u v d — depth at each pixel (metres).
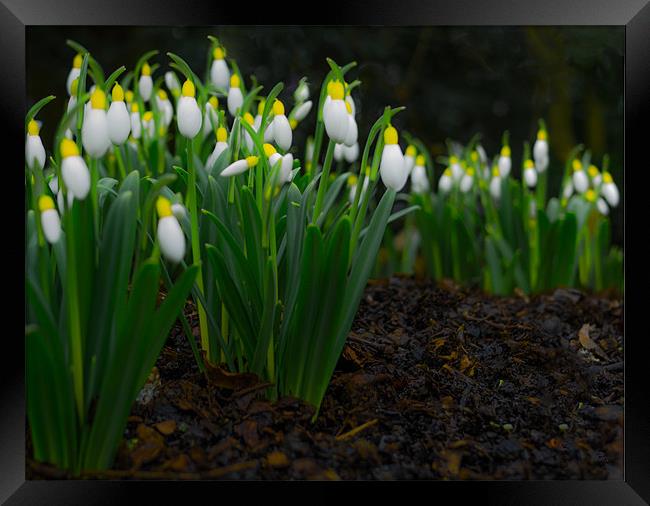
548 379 0.90
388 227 1.48
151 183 0.83
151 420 0.78
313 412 0.78
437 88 2.38
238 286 0.79
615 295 1.32
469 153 1.36
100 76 0.75
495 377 0.89
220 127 0.83
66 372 0.72
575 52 2.09
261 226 0.77
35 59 2.06
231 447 0.76
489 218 1.34
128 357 0.71
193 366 0.84
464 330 0.98
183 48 2.09
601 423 0.83
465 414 0.82
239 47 2.12
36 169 0.73
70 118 0.71
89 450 0.73
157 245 0.70
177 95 1.00
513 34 2.29
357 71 2.27
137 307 0.70
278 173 0.76
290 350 0.78
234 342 0.81
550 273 1.25
